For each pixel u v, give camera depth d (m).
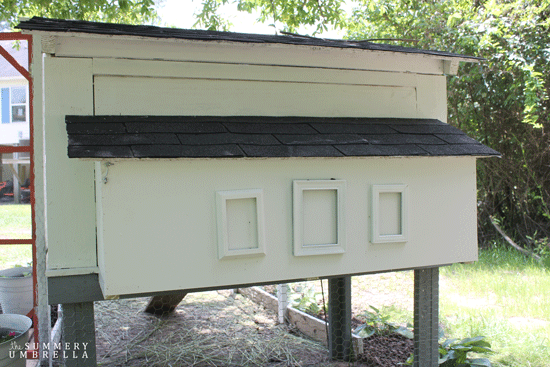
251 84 2.54
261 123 2.44
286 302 4.35
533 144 7.21
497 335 3.78
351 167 2.36
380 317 4.07
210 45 2.43
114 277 2.00
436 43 7.18
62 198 2.28
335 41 3.22
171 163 2.06
